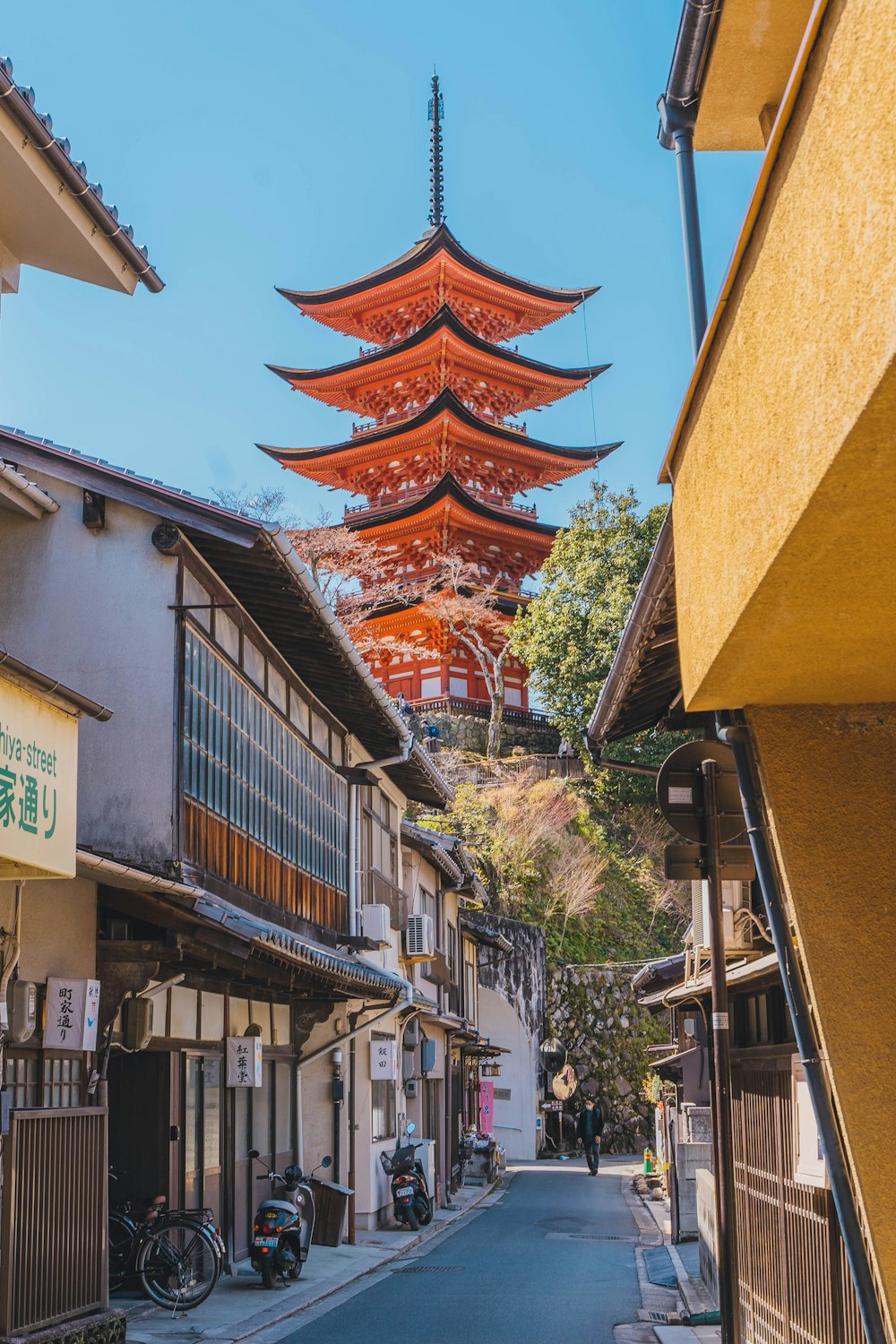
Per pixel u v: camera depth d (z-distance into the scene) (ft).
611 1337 32.81
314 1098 55.93
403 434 169.48
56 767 22.74
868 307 7.75
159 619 36.83
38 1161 25.68
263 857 44.80
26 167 28.19
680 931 148.05
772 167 9.80
